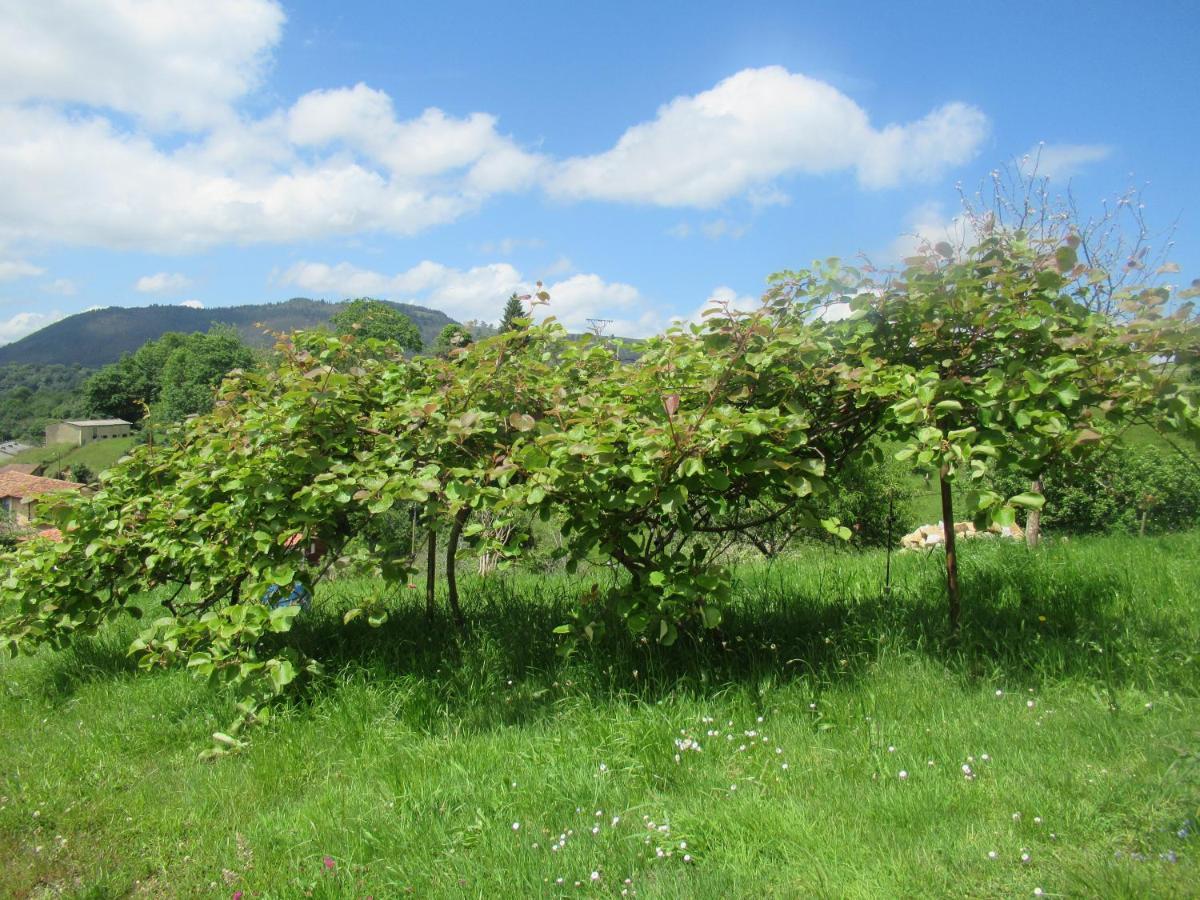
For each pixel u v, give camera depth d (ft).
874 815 9.77
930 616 16.22
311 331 17.31
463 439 14.55
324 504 14.74
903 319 14.01
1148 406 13.03
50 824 11.75
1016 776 10.43
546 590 20.94
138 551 17.71
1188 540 25.88
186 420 18.81
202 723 14.98
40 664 20.24
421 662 16.22
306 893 9.25
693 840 9.50
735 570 21.25
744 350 13.12
